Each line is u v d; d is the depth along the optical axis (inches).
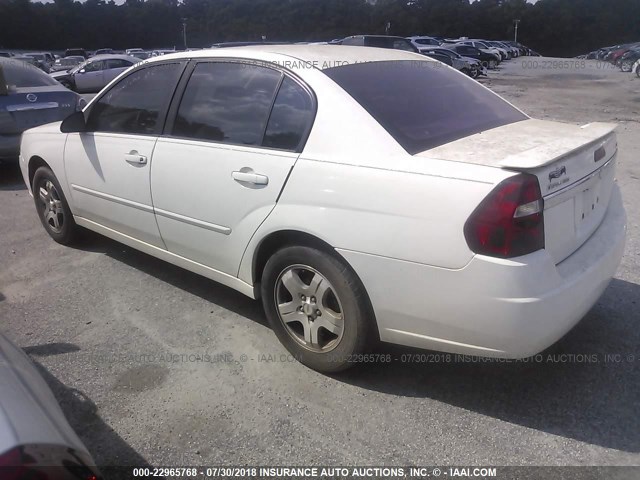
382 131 106.4
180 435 102.1
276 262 117.4
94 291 159.0
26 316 146.1
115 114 157.0
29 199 254.4
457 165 96.1
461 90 135.9
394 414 106.1
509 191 89.6
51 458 60.1
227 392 113.5
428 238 95.3
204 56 137.6
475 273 92.0
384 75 125.9
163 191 139.1
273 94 121.6
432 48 1044.5
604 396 109.3
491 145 106.0
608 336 128.9
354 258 103.7
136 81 152.4
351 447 98.4
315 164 109.2
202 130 132.6
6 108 273.0
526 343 93.4
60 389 115.1
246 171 119.6
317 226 107.3
